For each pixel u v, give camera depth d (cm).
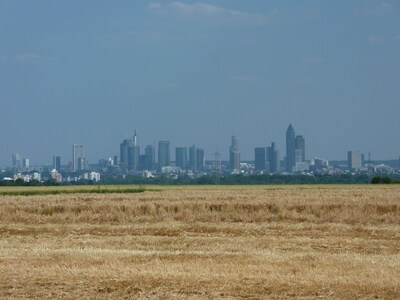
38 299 2873
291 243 5091
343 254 4306
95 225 6881
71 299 2867
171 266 3547
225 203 8325
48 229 6556
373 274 3219
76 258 3931
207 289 2934
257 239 5372
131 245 5091
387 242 5159
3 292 2994
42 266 3609
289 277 3147
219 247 4888
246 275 3212
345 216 7156
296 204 8056
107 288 2998
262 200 8844
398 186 17388
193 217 7419
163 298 2819
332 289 2888
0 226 6869
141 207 8062
